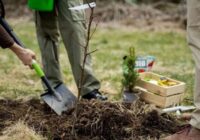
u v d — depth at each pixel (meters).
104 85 5.38
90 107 4.14
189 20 3.76
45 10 4.36
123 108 4.16
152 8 10.26
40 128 4.06
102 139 3.91
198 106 3.74
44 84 4.56
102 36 8.66
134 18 10.01
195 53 3.74
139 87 4.40
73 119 4.01
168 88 4.21
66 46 4.44
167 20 10.05
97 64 6.48
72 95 4.44
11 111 4.34
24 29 9.13
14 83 5.44
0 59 6.56
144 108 4.17
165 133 4.02
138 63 4.55
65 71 6.01
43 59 4.55
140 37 8.76
